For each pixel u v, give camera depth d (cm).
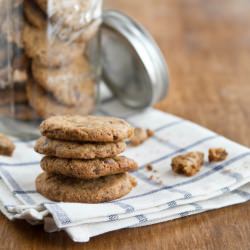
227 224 60
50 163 62
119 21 79
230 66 96
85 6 73
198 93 87
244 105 84
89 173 61
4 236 58
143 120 77
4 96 74
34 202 61
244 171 64
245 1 133
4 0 71
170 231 59
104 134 61
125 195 62
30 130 74
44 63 72
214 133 72
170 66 96
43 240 58
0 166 66
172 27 115
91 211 58
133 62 79
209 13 124
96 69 77
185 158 66
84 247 57
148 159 69
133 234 59
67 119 63
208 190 62
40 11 71
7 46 73
